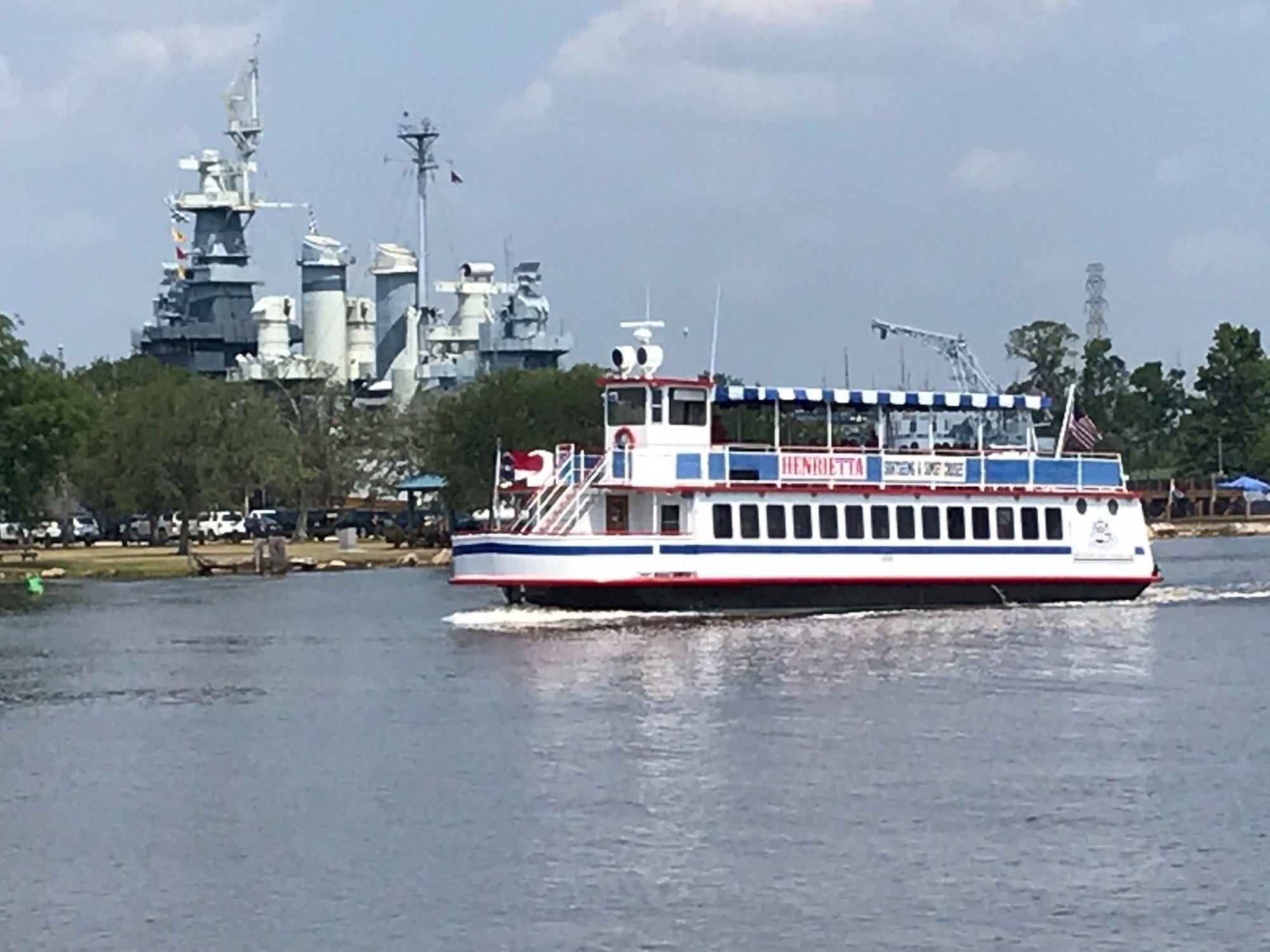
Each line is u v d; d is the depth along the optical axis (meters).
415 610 105.94
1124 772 53.81
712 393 87.75
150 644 90.38
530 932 39.69
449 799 51.25
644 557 85.75
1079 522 95.75
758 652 77.62
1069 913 40.66
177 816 50.25
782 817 48.59
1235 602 101.81
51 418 147.25
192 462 171.62
